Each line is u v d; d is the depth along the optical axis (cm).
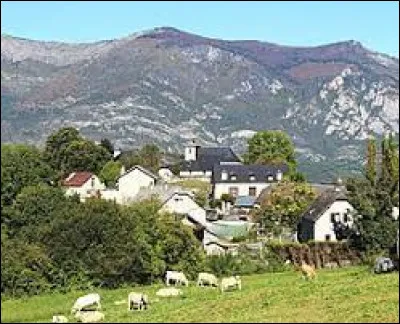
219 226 9869
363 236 7825
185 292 5700
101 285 6494
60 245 6438
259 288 5438
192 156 17838
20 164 7225
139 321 4088
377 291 4569
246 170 14975
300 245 7844
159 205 8031
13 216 6656
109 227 6644
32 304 5650
